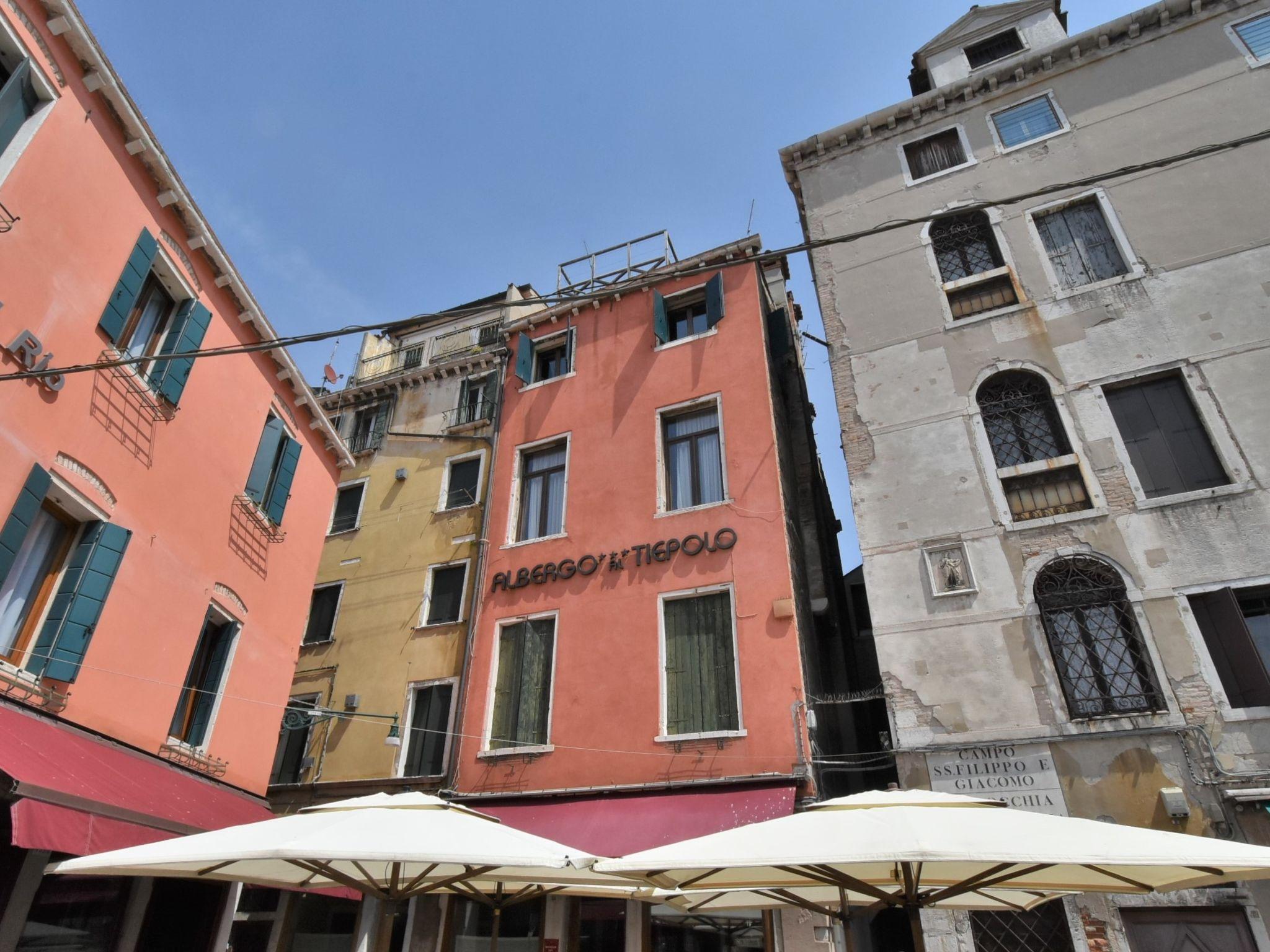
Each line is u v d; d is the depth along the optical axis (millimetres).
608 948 11156
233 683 12180
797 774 11164
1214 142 13266
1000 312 13281
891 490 12609
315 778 15938
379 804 6668
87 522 9375
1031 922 9172
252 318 12648
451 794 13445
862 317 14461
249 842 5562
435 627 16438
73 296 8859
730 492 14109
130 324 10281
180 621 10930
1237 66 13703
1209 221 12547
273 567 13562
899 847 4543
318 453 15359
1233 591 10070
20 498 8023
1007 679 10555
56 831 6633
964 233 14625
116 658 9617
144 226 10203
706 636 13109
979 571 11422
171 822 8352
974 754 10266
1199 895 8562
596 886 7531
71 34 8781
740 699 12188
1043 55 15305
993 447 12500
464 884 8414
